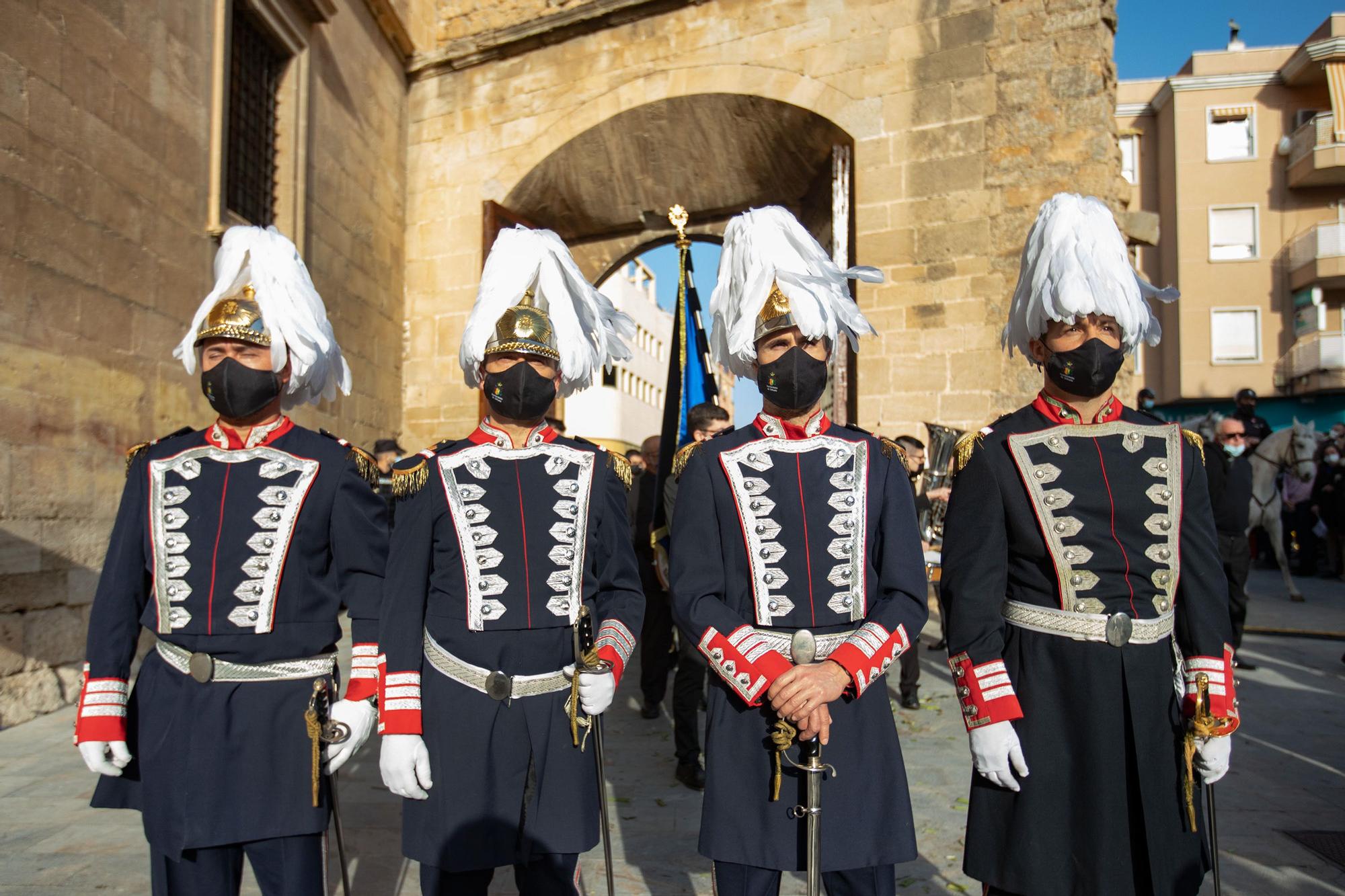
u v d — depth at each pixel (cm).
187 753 210
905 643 213
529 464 238
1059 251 221
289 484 227
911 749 472
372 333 1096
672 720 556
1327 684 634
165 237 691
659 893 314
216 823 205
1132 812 205
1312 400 2172
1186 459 221
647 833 371
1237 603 648
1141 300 221
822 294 228
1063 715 210
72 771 444
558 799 219
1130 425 223
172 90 702
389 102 1151
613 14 1084
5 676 519
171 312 698
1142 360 2361
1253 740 498
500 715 220
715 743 218
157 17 682
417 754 210
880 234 951
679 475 238
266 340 228
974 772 218
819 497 226
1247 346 2227
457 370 1167
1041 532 216
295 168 891
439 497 231
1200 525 217
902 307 938
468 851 210
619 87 1096
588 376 256
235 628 217
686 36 1061
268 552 222
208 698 213
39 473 552
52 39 571
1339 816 385
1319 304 2134
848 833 207
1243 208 2233
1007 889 206
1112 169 866
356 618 228
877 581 229
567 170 1174
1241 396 1062
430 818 214
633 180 1206
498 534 230
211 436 237
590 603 244
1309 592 1134
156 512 224
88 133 605
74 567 579
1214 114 2250
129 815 389
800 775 210
